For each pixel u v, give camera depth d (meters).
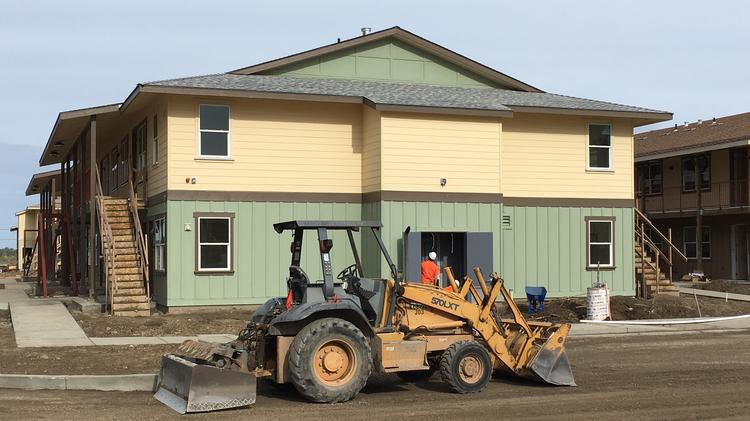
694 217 36.53
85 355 13.98
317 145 23.30
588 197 25.67
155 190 23.39
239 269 22.25
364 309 11.62
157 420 9.59
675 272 37.84
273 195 22.75
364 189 23.50
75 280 28.30
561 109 24.69
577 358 14.84
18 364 13.02
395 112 22.30
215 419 9.66
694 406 10.37
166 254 21.64
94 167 23.58
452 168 22.84
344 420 9.59
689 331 19.56
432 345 11.53
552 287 25.08
